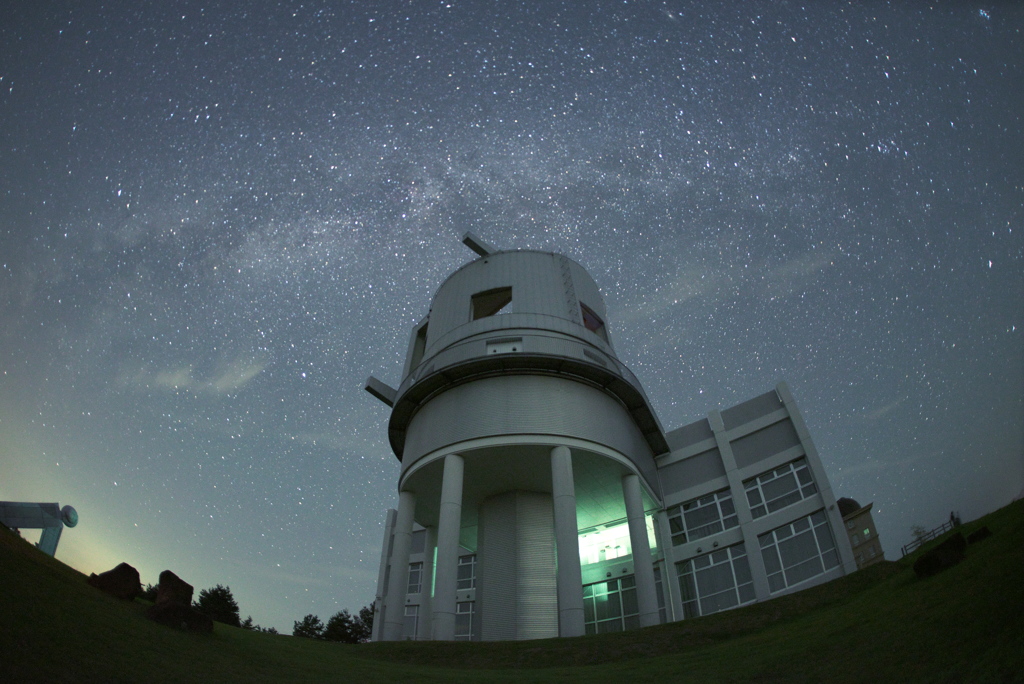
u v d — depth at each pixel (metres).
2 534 15.32
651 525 37.25
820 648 16.38
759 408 37.56
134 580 16.58
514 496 33.44
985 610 14.36
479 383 31.55
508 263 37.72
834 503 32.06
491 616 30.42
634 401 34.25
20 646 9.69
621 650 20.58
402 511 32.34
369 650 22.38
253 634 19.47
